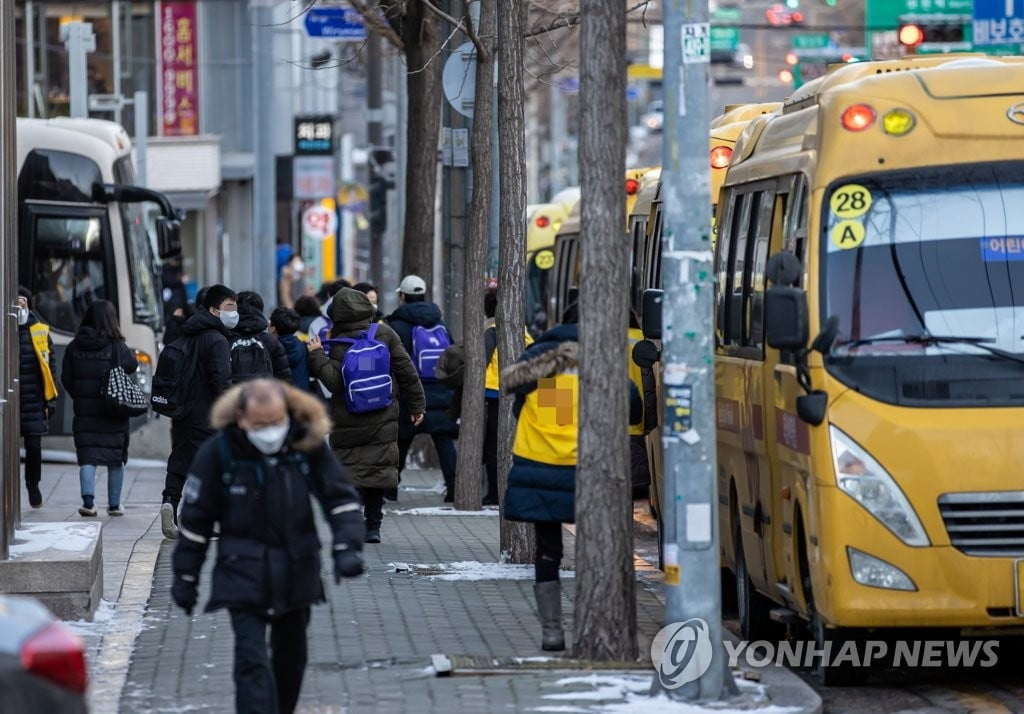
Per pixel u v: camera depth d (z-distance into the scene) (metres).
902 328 23.83
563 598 30.77
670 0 22.06
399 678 23.44
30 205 59.66
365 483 37.06
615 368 23.72
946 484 23.11
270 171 82.75
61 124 61.66
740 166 30.17
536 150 191.75
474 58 42.06
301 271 119.88
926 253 24.20
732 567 30.05
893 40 86.00
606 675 23.03
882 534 23.11
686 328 22.00
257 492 18.67
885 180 24.45
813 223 24.39
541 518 24.88
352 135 146.12
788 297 23.45
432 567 33.78
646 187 48.16
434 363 46.62
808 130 25.88
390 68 97.12
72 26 69.94
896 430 23.23
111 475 42.62
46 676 14.40
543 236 80.31
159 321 69.56
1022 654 27.84
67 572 27.55
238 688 18.67
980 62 26.05
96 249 60.09
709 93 22.14
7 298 32.56
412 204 58.59
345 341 37.19
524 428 25.05
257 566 18.61
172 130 122.69
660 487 34.50
